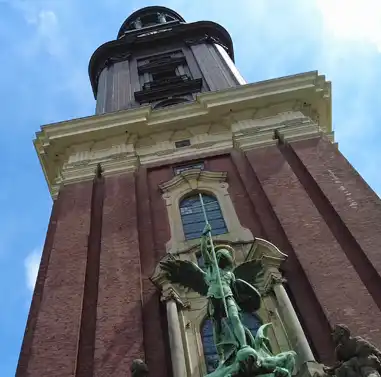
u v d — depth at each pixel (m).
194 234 16.64
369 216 14.71
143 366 9.80
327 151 18.23
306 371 10.52
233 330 9.62
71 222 16.91
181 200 18.36
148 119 21.88
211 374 9.17
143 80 31.53
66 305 13.65
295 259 14.05
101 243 15.68
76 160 20.70
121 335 12.52
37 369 11.98
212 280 10.81
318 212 15.38
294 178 17.11
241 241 15.40
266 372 8.88
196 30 36.41
